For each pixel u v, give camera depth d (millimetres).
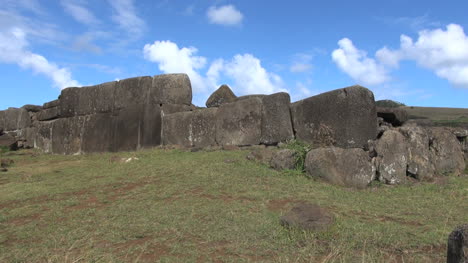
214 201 4930
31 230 4105
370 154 6465
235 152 8750
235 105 9727
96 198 5504
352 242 3352
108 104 12773
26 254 3373
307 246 3264
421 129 6531
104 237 3727
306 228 3605
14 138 16422
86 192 5957
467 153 7234
